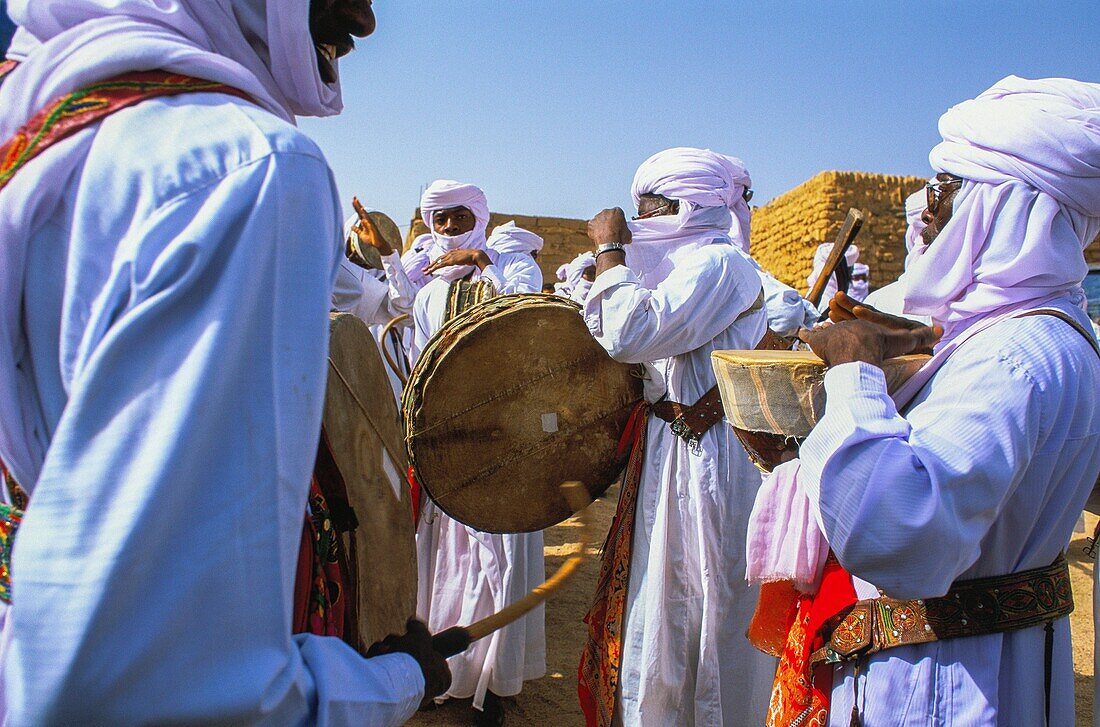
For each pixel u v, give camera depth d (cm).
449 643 139
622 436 341
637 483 330
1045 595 185
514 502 329
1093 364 185
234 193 100
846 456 174
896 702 187
